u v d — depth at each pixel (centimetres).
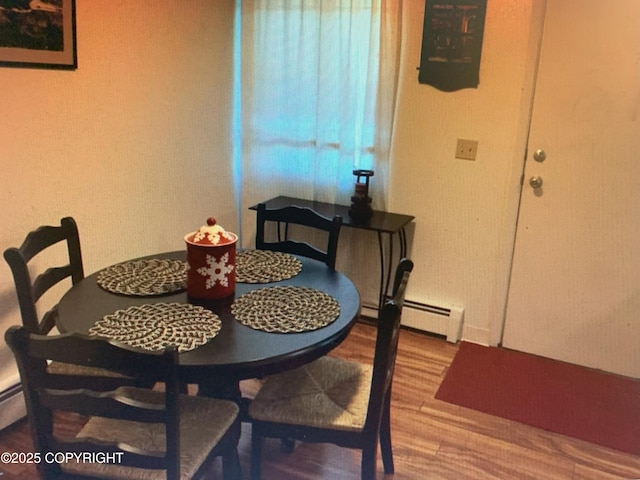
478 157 293
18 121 220
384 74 294
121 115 266
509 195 290
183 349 152
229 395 195
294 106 326
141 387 171
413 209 315
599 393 271
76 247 213
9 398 229
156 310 173
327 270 215
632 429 245
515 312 306
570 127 272
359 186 303
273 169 343
